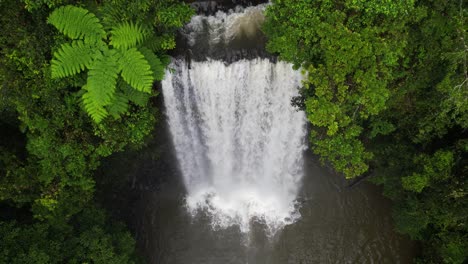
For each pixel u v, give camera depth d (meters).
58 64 7.28
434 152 10.82
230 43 12.84
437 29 8.85
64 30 7.38
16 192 9.80
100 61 7.52
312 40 8.80
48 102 8.73
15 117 10.19
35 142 9.13
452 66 8.52
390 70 8.77
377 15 8.38
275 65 12.30
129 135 10.11
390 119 11.41
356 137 12.41
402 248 14.09
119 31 7.64
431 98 10.00
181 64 12.48
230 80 12.80
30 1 7.55
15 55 8.13
